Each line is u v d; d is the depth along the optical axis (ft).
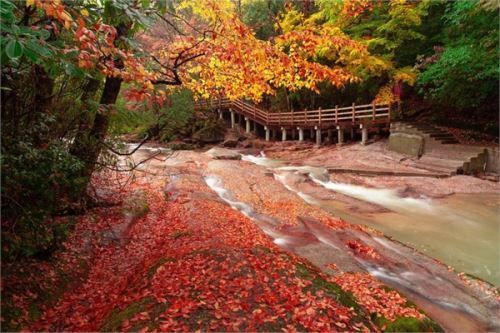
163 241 20.49
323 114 68.74
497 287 18.51
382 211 31.22
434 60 46.93
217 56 19.19
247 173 41.91
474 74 42.16
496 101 51.65
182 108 47.88
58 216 20.57
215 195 31.86
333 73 20.16
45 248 15.40
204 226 22.50
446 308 16.25
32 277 14.49
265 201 31.78
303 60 19.72
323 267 18.48
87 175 19.25
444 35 50.16
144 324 10.97
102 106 16.47
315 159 57.21
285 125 78.64
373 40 51.55
